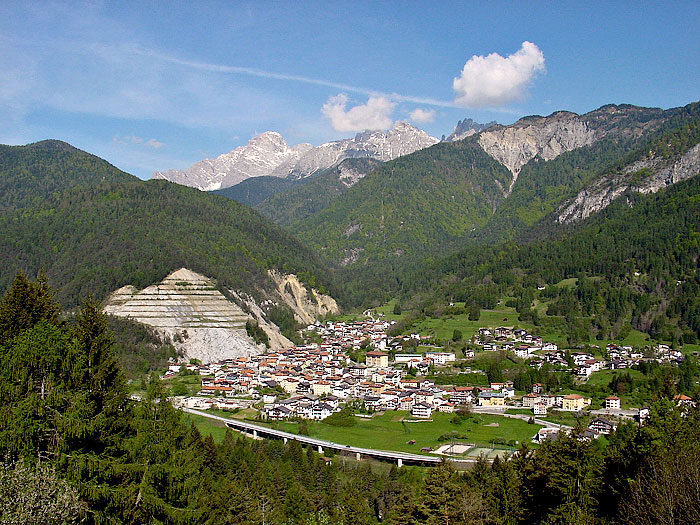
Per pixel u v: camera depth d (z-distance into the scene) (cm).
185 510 6500
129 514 6069
